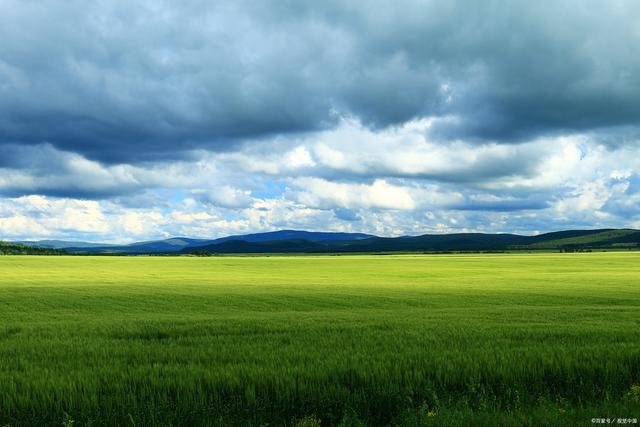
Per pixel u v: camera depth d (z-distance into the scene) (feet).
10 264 357.41
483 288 152.35
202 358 37.93
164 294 132.05
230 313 92.99
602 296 124.77
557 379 30.30
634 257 461.37
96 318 80.89
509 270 282.97
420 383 28.94
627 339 46.39
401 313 84.53
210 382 28.86
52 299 120.57
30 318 84.02
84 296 127.24
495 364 32.50
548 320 70.08
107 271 283.38
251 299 120.67
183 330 58.29
